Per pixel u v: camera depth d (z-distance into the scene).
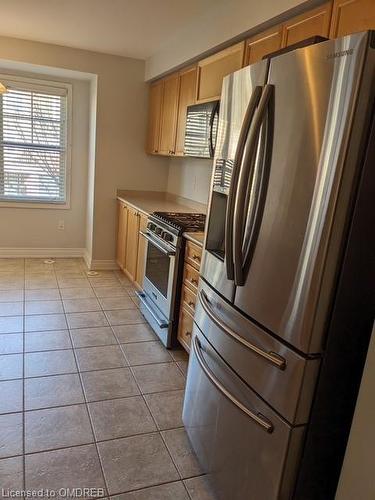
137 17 3.10
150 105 4.52
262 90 1.37
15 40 3.94
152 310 3.24
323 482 1.38
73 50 4.15
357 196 1.13
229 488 1.56
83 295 3.90
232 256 1.52
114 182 4.65
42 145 4.82
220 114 1.76
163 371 2.64
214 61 2.94
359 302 1.24
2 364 2.55
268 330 1.36
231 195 1.47
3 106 4.57
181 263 2.81
